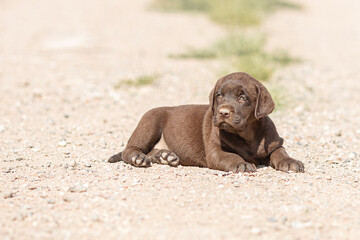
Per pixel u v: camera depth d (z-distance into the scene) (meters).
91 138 12.17
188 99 16.08
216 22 30.97
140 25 31.19
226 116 8.77
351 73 20.45
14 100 16.11
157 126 10.37
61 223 6.87
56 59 22.33
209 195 7.92
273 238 6.41
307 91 17.28
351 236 6.50
